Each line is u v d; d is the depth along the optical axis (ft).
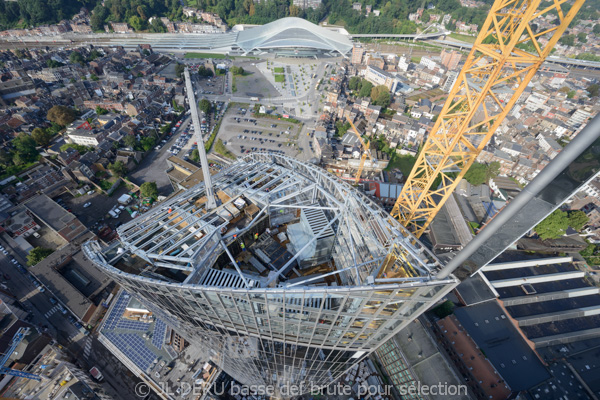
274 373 227.61
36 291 360.48
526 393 290.15
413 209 310.86
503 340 327.47
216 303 153.89
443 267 138.51
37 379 284.00
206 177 199.21
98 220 451.94
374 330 162.91
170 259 164.86
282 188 215.31
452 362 307.17
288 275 195.42
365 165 552.41
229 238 188.34
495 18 200.13
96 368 301.63
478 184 523.70
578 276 405.39
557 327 346.54
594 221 476.13
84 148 556.10
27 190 463.42
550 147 581.12
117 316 317.22
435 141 268.21
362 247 187.32
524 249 439.63
